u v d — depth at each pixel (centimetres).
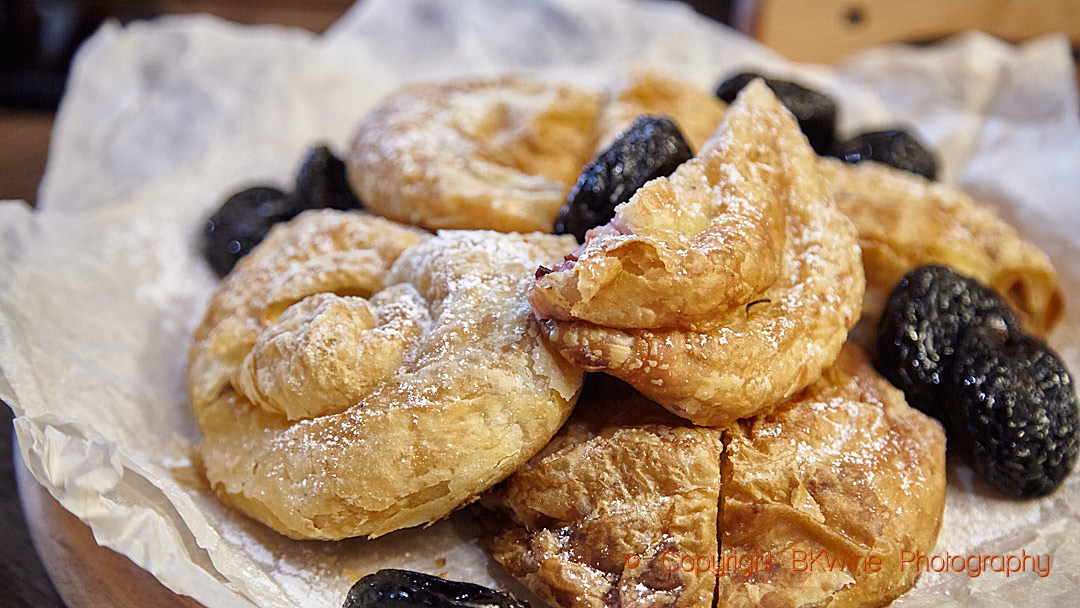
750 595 33
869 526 33
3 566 36
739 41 55
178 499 34
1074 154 47
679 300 33
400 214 40
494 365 34
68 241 43
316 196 44
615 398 36
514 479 35
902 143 45
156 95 53
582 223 37
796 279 35
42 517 35
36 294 40
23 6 63
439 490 34
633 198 34
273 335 36
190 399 39
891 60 53
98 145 51
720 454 34
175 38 53
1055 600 34
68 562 34
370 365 34
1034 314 41
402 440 33
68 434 34
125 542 33
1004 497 37
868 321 39
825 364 35
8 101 58
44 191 49
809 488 34
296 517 34
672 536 33
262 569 35
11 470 39
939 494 35
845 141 46
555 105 43
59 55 61
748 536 33
